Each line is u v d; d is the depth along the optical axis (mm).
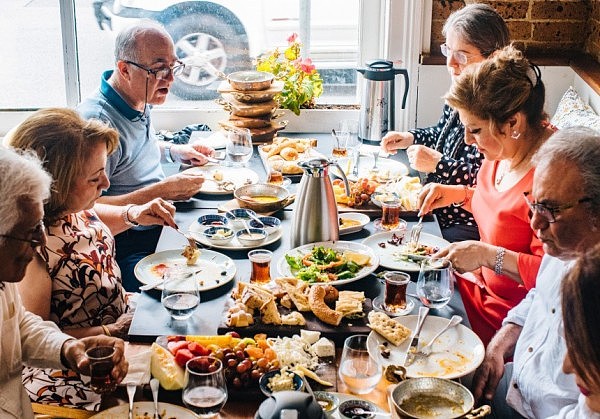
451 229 3020
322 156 3279
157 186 2805
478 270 2512
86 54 3953
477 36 2879
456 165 2973
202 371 1664
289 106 3773
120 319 2141
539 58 3648
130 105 3014
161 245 2459
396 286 2029
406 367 1833
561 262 1982
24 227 1662
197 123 3994
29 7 3855
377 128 3629
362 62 3994
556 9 3652
